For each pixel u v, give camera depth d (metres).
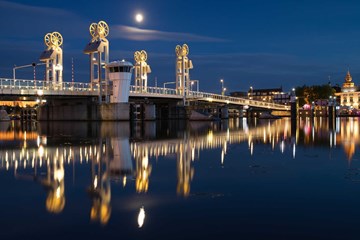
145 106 136.50
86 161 29.36
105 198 17.30
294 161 28.78
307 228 13.26
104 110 114.38
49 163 28.44
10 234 12.70
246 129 78.19
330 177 22.17
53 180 21.61
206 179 21.62
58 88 107.50
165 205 16.08
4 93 91.88
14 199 17.23
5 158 31.61
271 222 13.89
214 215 14.71
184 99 153.38
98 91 116.81
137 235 12.56
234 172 23.92
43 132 69.56
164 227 13.34
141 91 133.88
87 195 17.89
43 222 13.91
